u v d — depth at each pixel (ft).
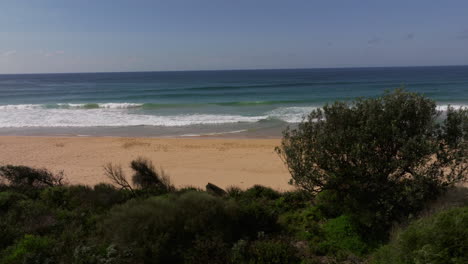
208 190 26.81
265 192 26.14
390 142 18.57
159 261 15.35
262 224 18.65
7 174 30.58
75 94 156.66
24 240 16.92
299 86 195.72
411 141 17.28
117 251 15.19
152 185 29.48
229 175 37.91
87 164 44.09
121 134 65.67
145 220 17.07
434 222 12.38
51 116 86.48
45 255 15.87
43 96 148.36
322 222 19.30
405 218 17.04
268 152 48.39
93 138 60.08
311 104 106.52
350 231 17.20
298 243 17.12
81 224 20.21
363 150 17.79
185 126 72.13
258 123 73.72
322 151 19.29
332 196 20.36
